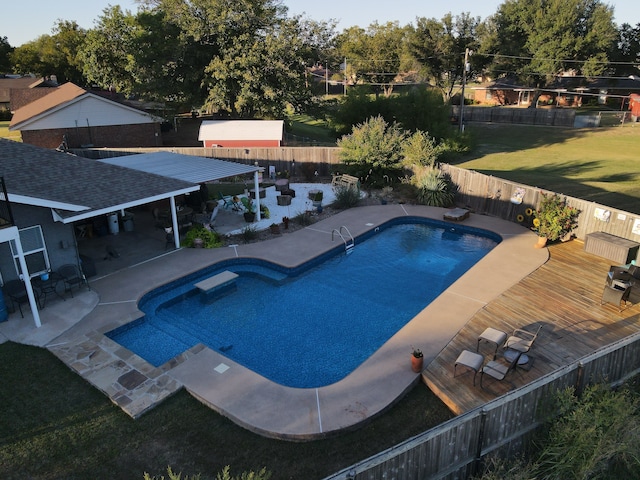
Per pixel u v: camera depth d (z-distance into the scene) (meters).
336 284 15.08
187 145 42.84
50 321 12.02
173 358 10.47
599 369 7.84
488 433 6.62
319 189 26.03
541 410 7.11
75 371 10.02
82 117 37.84
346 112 38.22
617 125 49.53
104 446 8.02
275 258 16.31
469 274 14.88
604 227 16.75
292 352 11.28
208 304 13.70
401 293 14.42
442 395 9.20
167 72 40.06
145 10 47.94
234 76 38.62
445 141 34.50
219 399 9.08
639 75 67.75
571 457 6.38
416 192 23.75
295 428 8.29
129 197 14.35
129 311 12.57
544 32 59.16
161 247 17.22
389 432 8.41
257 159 29.72
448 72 66.81
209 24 38.97
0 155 13.66
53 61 75.38
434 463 6.24
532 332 11.38
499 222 20.22
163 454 7.85
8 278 12.46
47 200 11.81
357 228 19.55
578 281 14.29
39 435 8.27
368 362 10.33
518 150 38.53
